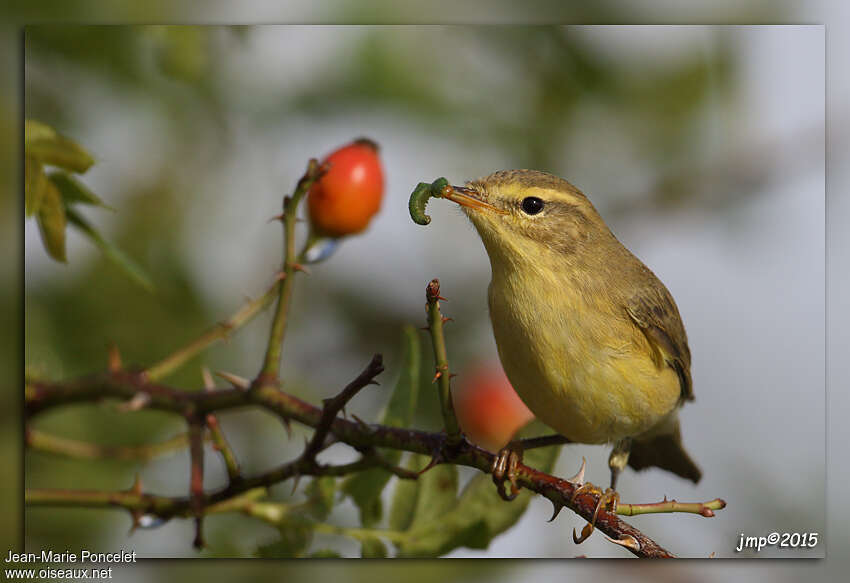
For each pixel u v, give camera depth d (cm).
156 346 862
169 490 812
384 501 680
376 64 924
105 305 849
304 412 594
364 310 999
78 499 596
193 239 932
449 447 595
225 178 945
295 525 650
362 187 753
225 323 634
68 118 838
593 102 1043
